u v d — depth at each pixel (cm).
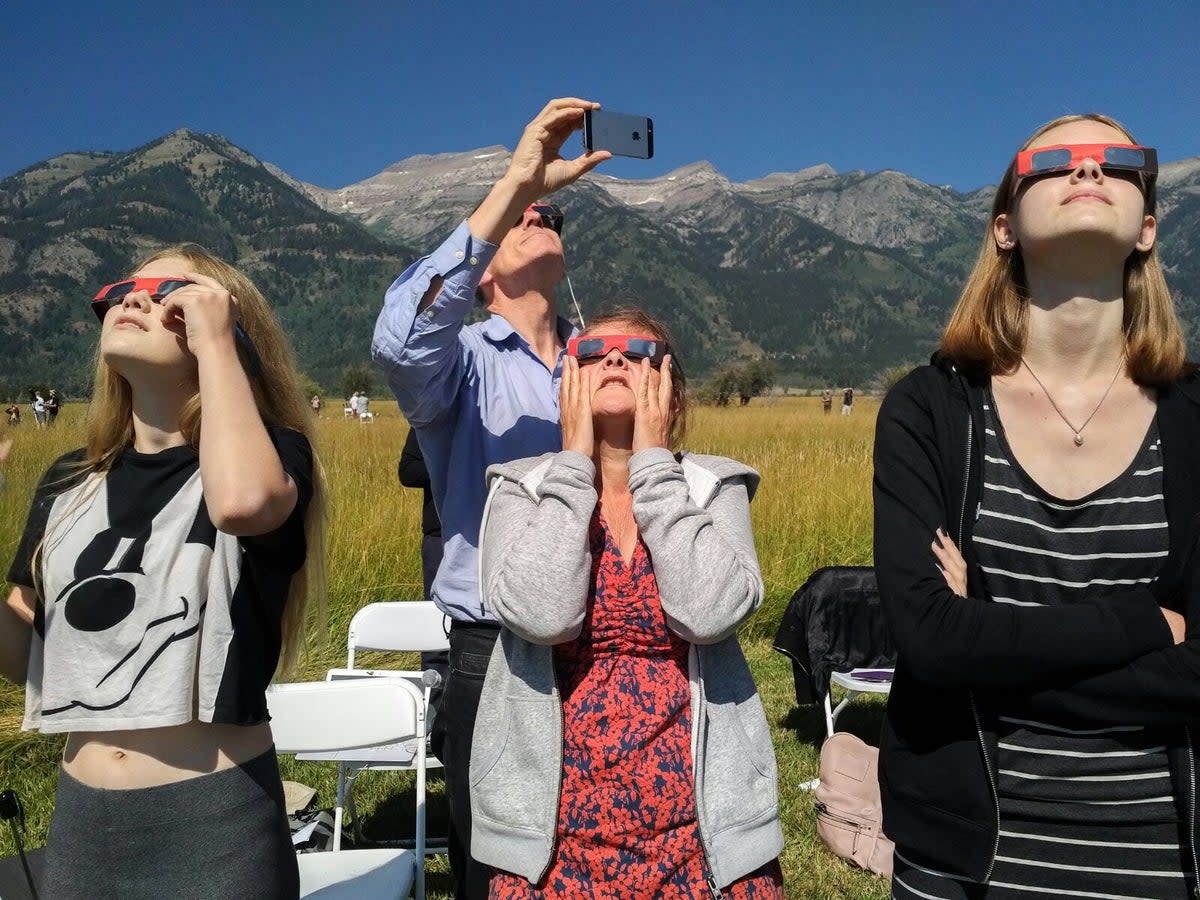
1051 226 168
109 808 173
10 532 798
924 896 172
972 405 179
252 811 180
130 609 177
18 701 554
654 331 221
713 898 187
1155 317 174
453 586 256
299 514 189
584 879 188
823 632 528
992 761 166
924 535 176
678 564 191
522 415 268
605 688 196
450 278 235
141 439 191
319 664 635
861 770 427
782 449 1609
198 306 177
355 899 244
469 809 250
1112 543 169
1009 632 160
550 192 236
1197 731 162
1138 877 162
